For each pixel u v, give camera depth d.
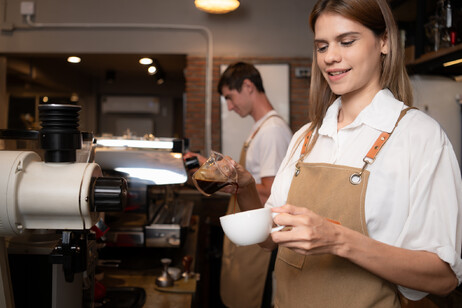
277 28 4.87
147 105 8.36
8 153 0.87
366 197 1.05
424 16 2.96
